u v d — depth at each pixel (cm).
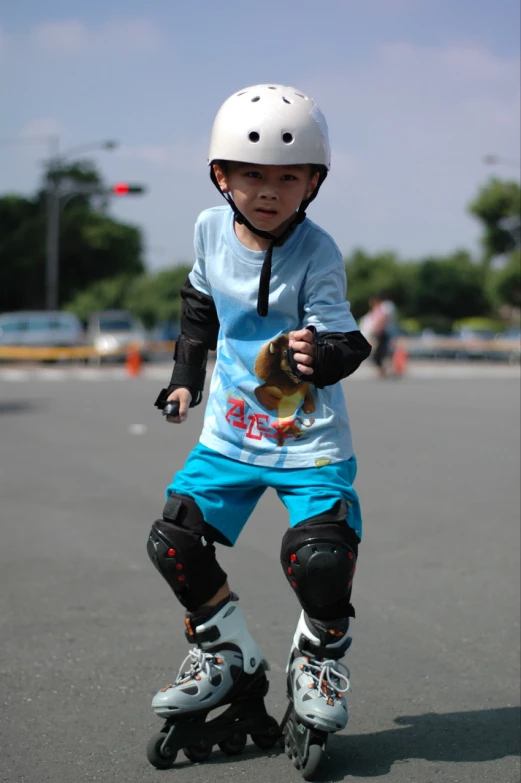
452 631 446
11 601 485
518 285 5981
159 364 3262
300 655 305
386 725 342
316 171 294
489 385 2003
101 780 297
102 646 421
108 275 7444
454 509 710
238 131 281
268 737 319
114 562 562
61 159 4059
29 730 336
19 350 2991
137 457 956
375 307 2245
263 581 524
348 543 290
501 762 311
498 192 5947
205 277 312
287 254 295
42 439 1095
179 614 466
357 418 1315
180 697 299
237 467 300
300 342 278
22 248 7125
